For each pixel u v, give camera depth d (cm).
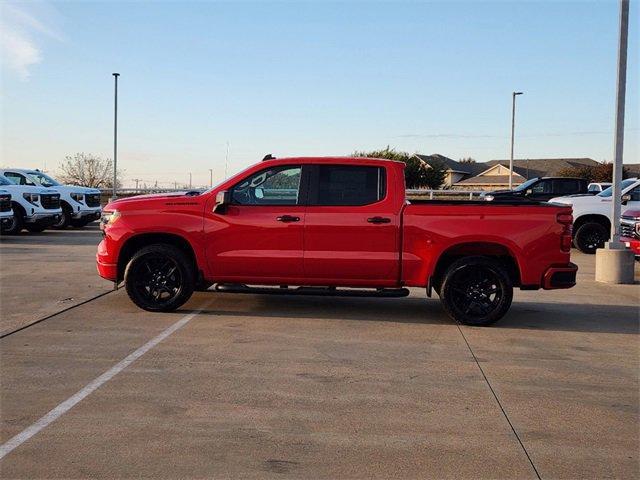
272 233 758
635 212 1175
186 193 862
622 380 549
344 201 757
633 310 852
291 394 500
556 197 1738
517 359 609
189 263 779
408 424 443
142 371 552
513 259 753
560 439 422
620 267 1076
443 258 762
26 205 1842
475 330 727
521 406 482
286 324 739
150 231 775
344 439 417
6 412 455
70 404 471
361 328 726
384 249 747
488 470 376
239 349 627
